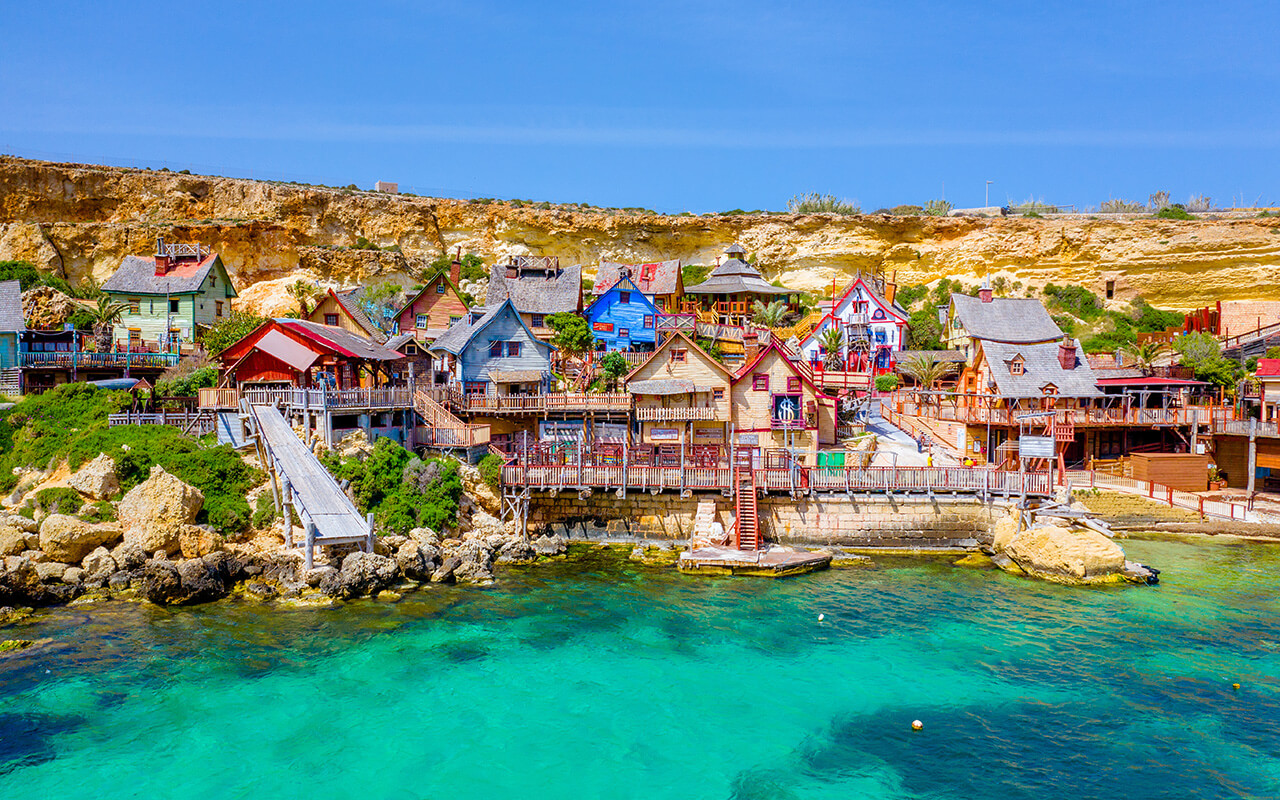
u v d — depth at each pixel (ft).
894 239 337.52
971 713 92.43
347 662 102.78
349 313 211.82
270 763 81.25
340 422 157.38
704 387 172.76
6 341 194.39
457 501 150.92
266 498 137.18
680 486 151.64
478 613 119.85
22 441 157.28
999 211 402.11
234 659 102.63
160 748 83.35
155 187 319.68
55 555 122.11
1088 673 101.35
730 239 346.74
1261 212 346.13
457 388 175.73
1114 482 179.22
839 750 85.05
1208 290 313.32
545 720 90.27
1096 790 77.82
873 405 230.48
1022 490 145.59
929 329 282.56
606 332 244.22
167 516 126.82
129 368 199.00
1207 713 91.76
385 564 128.06
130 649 104.22
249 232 298.97
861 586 132.36
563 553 150.71
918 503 150.30
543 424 180.65
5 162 298.97
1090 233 321.32
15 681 95.40
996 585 132.87
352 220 329.11
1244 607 122.62
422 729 87.97
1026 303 229.04
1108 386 203.21
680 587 132.05
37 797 75.20
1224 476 192.03
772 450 163.73
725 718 91.30
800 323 281.54
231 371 168.76
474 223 340.39
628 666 103.35
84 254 288.92
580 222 340.39
